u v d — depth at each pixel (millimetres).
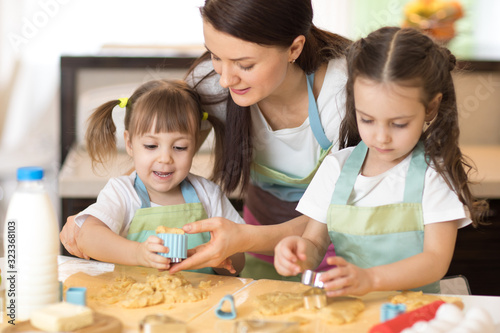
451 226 1083
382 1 2951
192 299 948
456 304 921
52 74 3252
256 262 1575
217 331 826
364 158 1169
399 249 1093
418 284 1002
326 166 1202
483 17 2910
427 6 2295
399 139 1021
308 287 1015
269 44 1123
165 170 1262
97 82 2094
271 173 1432
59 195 1813
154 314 887
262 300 932
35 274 857
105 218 1224
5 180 2965
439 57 1048
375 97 997
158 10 3053
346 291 931
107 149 1423
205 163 1918
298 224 1209
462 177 1116
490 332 768
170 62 2125
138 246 1092
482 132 2443
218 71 1201
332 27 3020
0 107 3268
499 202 1887
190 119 1283
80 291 876
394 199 1121
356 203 1148
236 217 1384
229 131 1384
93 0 3094
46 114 3293
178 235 1037
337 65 1355
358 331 835
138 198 1295
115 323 822
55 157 3111
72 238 1246
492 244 1932
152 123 1253
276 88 1297
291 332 809
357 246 1113
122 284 1017
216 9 1104
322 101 1353
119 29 3096
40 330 792
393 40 1027
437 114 1109
